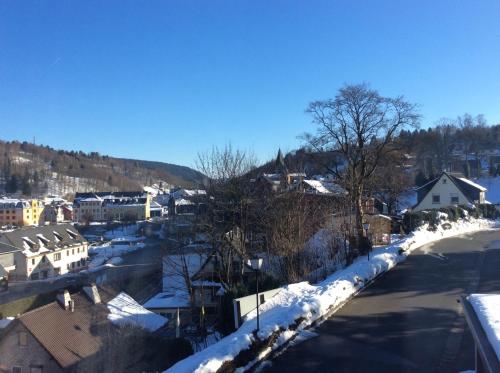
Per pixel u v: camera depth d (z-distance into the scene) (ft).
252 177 104.94
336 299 53.93
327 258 96.84
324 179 152.25
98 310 87.15
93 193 512.22
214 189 98.48
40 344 72.18
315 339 41.73
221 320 71.00
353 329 44.52
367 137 115.55
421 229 141.59
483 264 83.41
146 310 94.38
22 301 143.95
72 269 256.11
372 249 106.32
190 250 113.91
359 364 35.06
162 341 78.18
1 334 74.49
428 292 60.75
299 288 59.47
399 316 48.78
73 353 72.64
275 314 45.09
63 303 82.84
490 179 275.18
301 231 87.66
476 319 25.07
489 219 196.24
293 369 34.50
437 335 41.63
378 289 63.77
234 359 33.40
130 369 72.84
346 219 109.50
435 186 207.00
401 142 121.19
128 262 236.43
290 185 113.60
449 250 106.11
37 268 232.32
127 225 412.16
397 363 35.09
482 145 386.32
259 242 101.71
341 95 115.75
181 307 103.91
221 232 95.55
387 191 184.65
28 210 424.87
